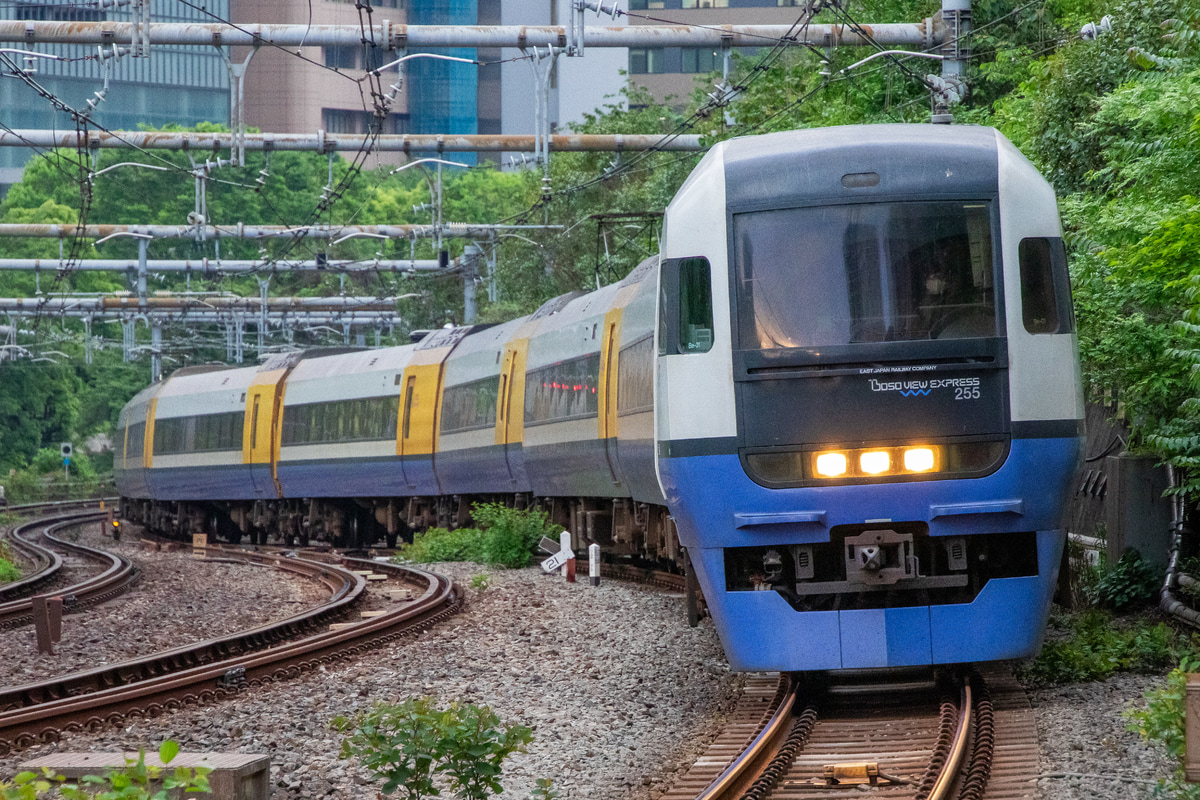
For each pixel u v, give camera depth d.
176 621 71.38
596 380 76.75
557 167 171.88
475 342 106.31
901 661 36.47
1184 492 47.81
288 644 55.41
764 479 36.94
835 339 37.03
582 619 60.72
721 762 32.47
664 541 69.31
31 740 38.81
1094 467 77.31
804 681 39.62
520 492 97.81
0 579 102.25
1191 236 43.56
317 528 131.12
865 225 37.50
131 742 38.53
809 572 37.00
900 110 105.81
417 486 113.25
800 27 79.00
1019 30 104.19
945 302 37.12
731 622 37.47
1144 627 46.56
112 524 172.50
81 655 60.03
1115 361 52.44
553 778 32.78
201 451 146.50
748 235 37.81
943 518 36.47
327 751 36.53
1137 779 28.16
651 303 63.59
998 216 37.47
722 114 105.12
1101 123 57.50
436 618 64.38
